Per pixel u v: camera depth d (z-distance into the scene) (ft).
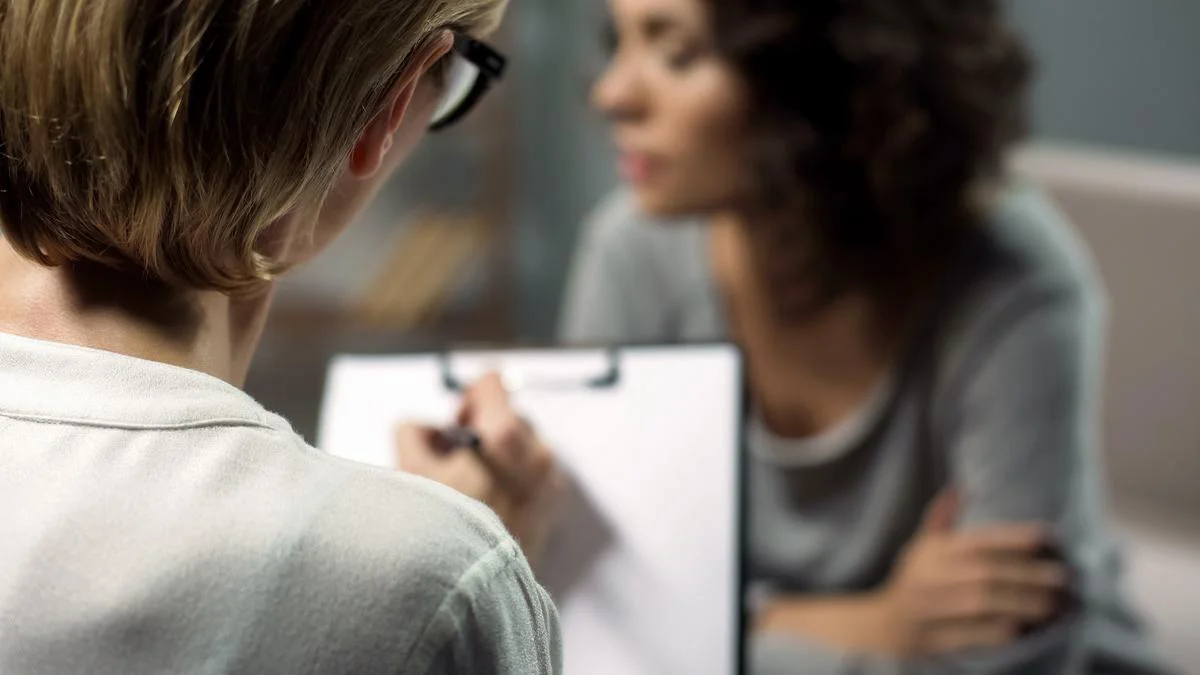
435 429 2.62
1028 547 3.88
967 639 3.92
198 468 1.35
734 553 2.69
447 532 1.36
